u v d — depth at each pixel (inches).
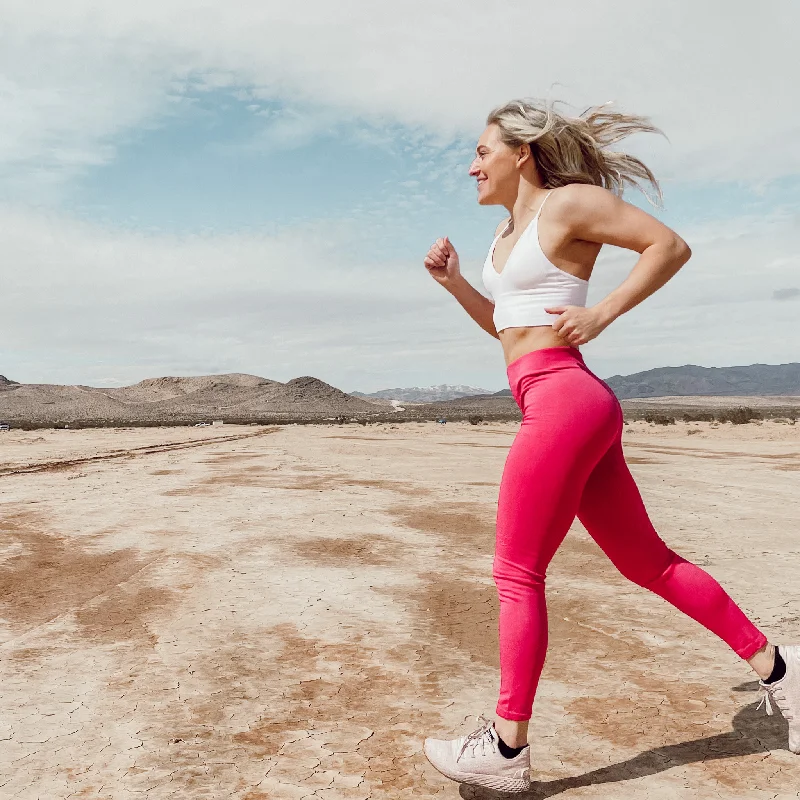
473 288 110.3
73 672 137.7
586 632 161.9
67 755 102.0
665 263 80.4
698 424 1801.2
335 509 365.7
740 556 247.8
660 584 92.8
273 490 452.4
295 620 173.2
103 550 259.9
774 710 114.0
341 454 840.3
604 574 223.1
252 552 256.5
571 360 85.5
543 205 85.3
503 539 86.7
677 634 159.9
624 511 91.0
